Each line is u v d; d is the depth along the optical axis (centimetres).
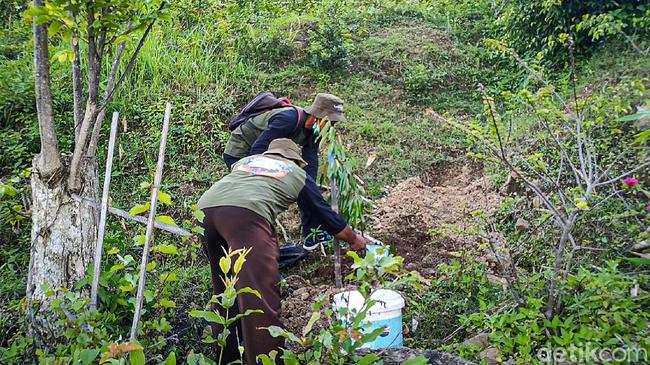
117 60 407
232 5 855
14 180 412
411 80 805
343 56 827
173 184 593
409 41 901
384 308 350
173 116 666
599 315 322
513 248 440
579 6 756
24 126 636
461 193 581
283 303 438
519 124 628
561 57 776
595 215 421
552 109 408
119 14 385
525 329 324
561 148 398
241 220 342
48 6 349
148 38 739
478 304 399
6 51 776
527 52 817
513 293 349
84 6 373
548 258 405
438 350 361
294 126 460
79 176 389
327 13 898
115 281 390
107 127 641
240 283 331
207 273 465
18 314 405
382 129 706
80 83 403
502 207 484
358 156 656
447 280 429
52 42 694
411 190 584
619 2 755
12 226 488
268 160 371
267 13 938
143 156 625
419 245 506
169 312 414
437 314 399
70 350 339
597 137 520
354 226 418
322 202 371
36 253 388
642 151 470
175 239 510
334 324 299
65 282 385
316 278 478
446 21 990
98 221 400
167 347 396
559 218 358
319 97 464
